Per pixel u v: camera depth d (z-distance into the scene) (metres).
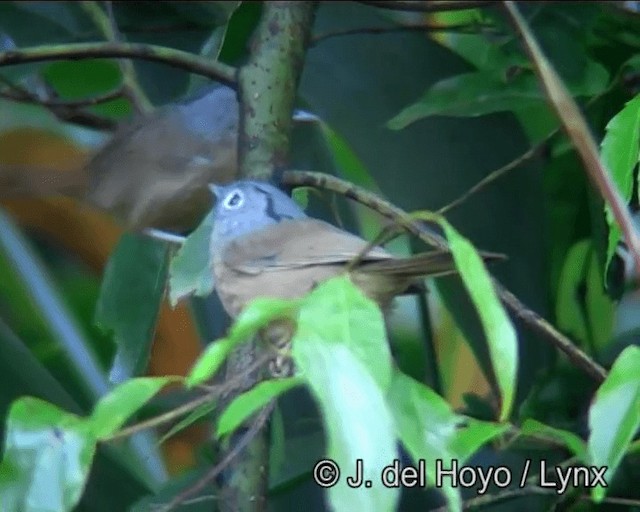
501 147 7.25
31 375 7.11
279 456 6.12
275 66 6.32
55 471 3.79
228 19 7.10
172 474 8.43
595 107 7.01
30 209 9.50
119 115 8.41
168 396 6.87
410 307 8.69
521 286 7.04
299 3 6.48
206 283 6.11
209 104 7.16
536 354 6.95
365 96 7.37
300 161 7.66
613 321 7.80
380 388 3.28
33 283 8.37
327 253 5.75
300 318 3.38
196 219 7.15
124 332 6.79
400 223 3.96
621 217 3.87
